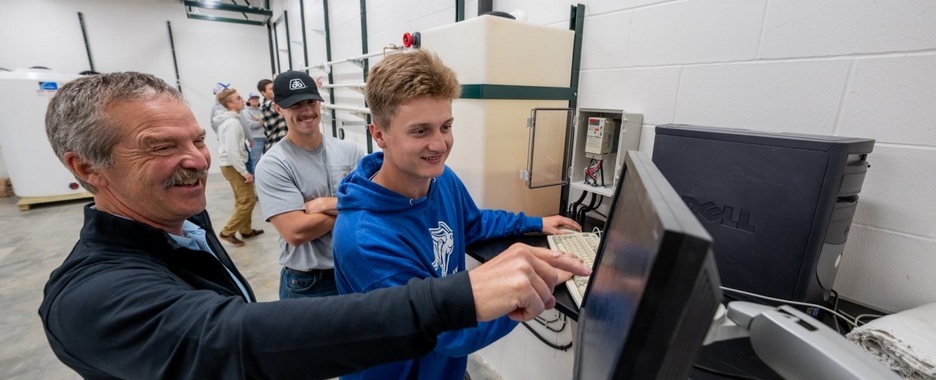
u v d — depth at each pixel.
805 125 0.96
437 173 0.85
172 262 0.64
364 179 0.83
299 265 1.45
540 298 0.48
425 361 0.94
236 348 0.41
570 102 1.49
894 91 0.83
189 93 5.67
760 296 0.82
